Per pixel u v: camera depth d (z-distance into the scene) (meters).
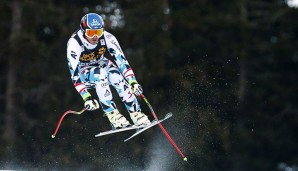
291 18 82.38
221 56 77.31
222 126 61.47
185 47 77.31
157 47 72.69
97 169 61.06
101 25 27.34
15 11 70.69
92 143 61.94
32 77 69.69
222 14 79.12
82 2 75.44
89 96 27.25
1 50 68.56
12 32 70.38
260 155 80.25
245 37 78.94
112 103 28.28
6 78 72.56
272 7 83.81
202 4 78.88
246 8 84.00
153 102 61.59
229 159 72.56
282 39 81.56
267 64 85.81
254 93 81.19
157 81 69.38
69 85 70.38
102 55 28.39
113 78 28.53
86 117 62.84
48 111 68.81
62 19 72.12
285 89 82.88
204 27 77.12
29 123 68.38
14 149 65.94
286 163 83.88
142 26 73.50
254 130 80.38
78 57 27.61
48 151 65.56
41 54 69.50
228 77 71.75
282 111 82.69
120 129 27.92
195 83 52.56
